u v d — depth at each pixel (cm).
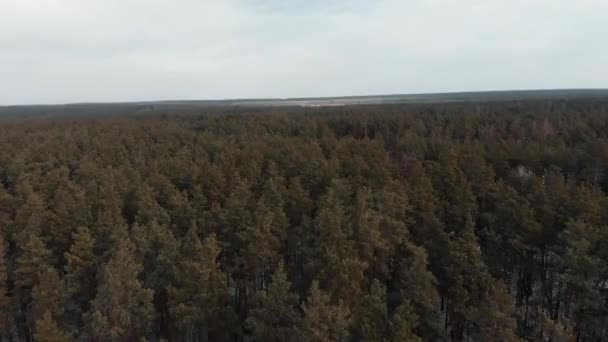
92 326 2873
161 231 3838
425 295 3073
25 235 3909
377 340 2761
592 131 8581
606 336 3269
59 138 9675
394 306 3550
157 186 5459
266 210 4141
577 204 3953
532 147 6969
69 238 4128
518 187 5331
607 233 3344
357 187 5147
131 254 3400
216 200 5231
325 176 5481
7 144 8638
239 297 3897
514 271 4391
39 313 3141
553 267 3612
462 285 3356
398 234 3784
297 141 8569
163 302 3550
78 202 4472
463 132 9631
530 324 3806
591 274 3128
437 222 3844
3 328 3553
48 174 6109
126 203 5134
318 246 3553
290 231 4200
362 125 11106
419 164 5800
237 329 3428
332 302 3136
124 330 2912
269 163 6222
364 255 3603
